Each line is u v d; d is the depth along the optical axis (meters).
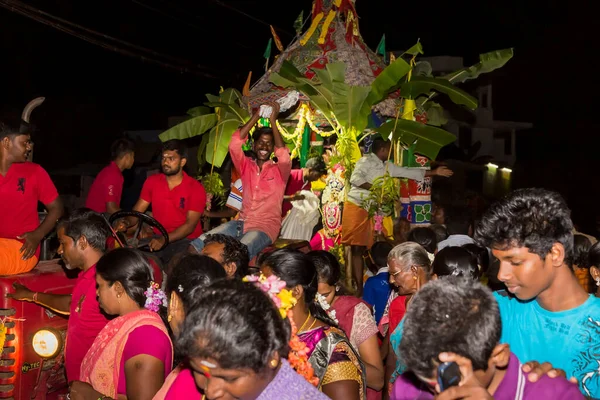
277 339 2.05
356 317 4.20
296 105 9.16
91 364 3.46
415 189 9.38
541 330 2.73
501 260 2.62
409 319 2.04
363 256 8.32
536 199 2.57
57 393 4.95
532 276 2.57
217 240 4.18
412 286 4.34
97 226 4.29
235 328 1.94
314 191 7.98
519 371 2.21
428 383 2.04
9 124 5.11
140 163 14.41
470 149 17.84
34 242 5.04
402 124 8.27
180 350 2.01
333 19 8.91
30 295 4.68
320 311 3.55
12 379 4.61
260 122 8.99
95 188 8.07
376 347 4.16
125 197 12.83
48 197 5.30
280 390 2.15
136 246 5.69
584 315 2.66
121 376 3.38
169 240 6.36
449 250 3.99
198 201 6.66
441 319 1.97
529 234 2.52
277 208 6.31
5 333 4.57
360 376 3.22
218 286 2.08
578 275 5.54
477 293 2.04
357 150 8.27
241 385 2.03
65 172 14.77
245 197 6.34
